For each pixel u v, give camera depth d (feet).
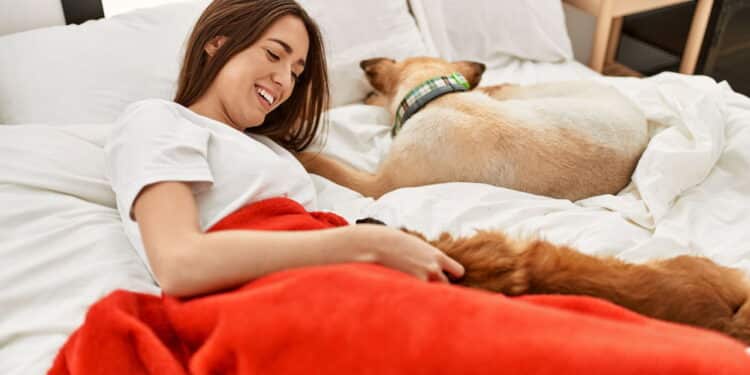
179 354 2.31
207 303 2.13
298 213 3.02
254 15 3.39
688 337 1.91
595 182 4.10
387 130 4.97
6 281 2.73
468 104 4.31
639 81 4.82
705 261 2.84
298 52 3.55
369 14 5.42
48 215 3.14
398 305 1.89
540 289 2.56
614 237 3.43
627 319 2.13
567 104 4.38
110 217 3.30
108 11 5.19
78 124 3.94
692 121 4.05
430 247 2.51
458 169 4.12
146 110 2.98
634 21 8.67
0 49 4.22
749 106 4.39
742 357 1.76
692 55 7.41
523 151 4.04
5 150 3.35
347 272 2.05
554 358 1.71
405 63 4.98
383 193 4.26
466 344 1.77
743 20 8.09
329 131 4.76
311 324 1.87
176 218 2.49
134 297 2.44
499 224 3.52
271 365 1.89
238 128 3.64
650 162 3.95
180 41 4.66
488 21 6.16
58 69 4.19
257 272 2.34
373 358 1.81
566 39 6.51
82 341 2.17
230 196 2.95
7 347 2.51
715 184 3.87
